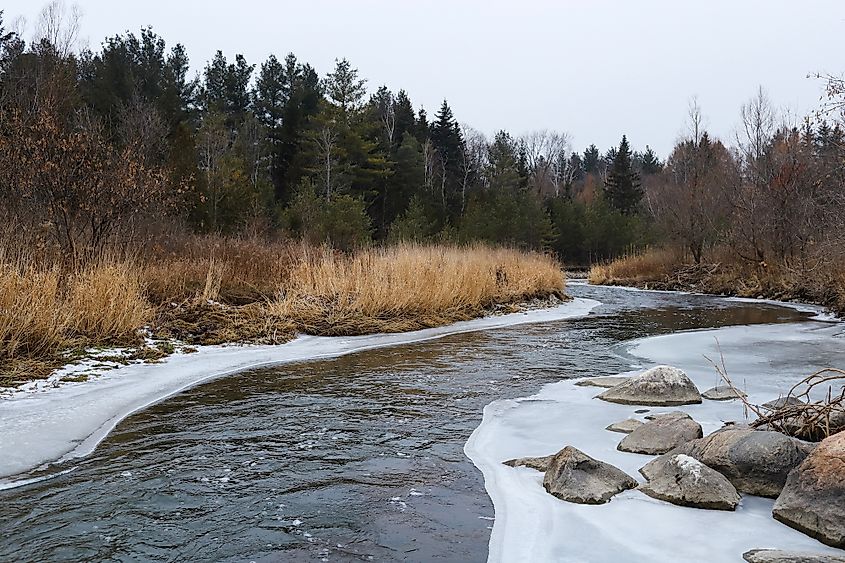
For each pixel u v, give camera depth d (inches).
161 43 1983.3
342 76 1690.5
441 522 157.6
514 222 1567.4
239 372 340.2
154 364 340.2
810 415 213.6
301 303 498.3
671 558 137.0
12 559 136.7
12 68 1016.9
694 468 171.6
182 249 572.4
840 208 704.4
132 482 181.6
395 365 366.9
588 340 478.6
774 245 1024.2
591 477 177.5
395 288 545.6
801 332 535.2
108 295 378.0
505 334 509.4
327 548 144.0
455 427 241.8
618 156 2476.6
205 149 1529.3
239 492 175.6
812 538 145.2
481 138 3046.3
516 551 142.3
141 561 136.9
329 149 1565.0
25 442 210.7
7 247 389.1
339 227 991.6
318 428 237.9
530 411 265.7
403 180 1819.6
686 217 1261.1
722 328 564.1
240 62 2146.9
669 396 278.5
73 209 436.8
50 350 327.6
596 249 1889.8
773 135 1315.2
